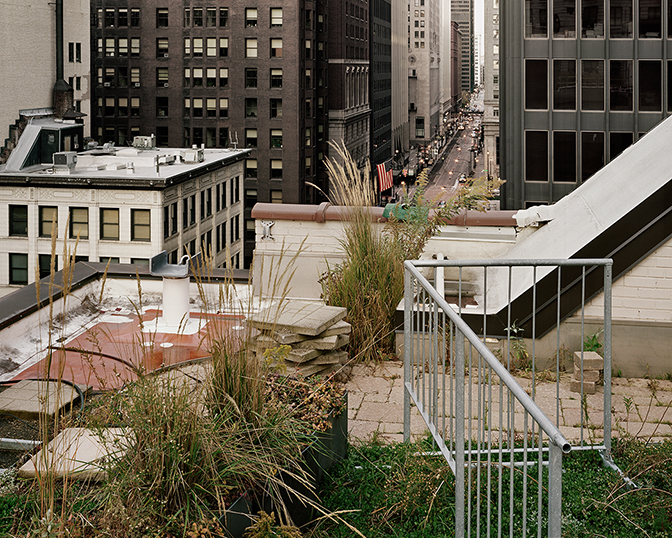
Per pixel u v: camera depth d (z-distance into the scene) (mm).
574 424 5594
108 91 91000
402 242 8062
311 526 4160
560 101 35250
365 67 124500
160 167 64500
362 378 6703
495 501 4246
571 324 6801
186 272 7898
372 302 7273
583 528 3961
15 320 7250
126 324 8062
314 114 93812
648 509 4078
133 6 88750
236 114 89000
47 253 57250
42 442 3396
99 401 4223
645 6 34062
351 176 7672
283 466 3914
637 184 7094
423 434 5340
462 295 8039
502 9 35969
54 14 77500
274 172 89875
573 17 34500
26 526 3334
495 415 5773
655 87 34562
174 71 89438
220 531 3330
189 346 7250
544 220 9047
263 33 86938
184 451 3477
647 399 6168
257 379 4016
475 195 8164
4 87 71188
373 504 4234
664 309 6711
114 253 56781
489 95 109312
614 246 6707
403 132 189500
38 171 63750
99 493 3461
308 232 10727
